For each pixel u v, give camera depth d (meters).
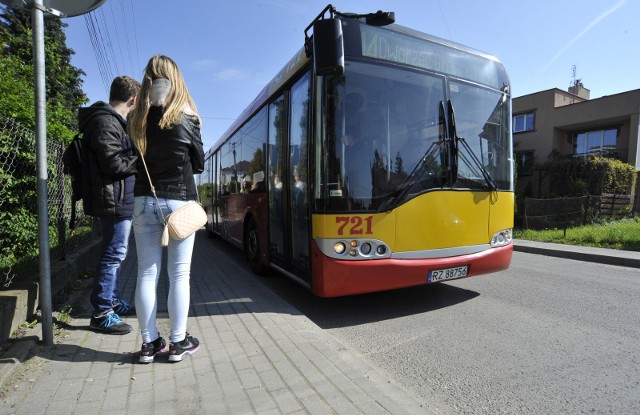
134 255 8.23
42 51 2.92
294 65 4.89
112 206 3.34
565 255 9.45
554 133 22.95
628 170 18.47
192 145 2.83
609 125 21.59
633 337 3.92
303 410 2.31
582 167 19.36
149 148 2.72
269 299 4.75
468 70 4.91
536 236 12.39
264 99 6.24
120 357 2.96
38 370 2.70
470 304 5.06
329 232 3.99
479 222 4.67
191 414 2.25
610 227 13.05
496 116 5.06
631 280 6.58
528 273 7.16
